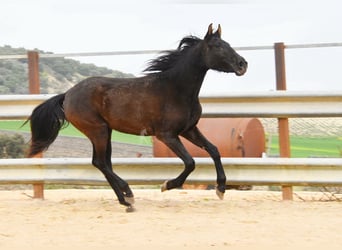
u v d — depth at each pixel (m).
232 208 11.21
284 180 11.91
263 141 18.88
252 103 12.07
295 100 11.92
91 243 8.52
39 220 10.23
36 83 12.70
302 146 27.59
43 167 12.51
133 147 27.41
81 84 11.65
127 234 9.06
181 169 12.14
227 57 11.09
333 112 11.81
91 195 13.73
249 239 8.66
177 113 11.18
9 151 21.56
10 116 12.62
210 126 18.25
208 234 9.01
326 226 9.50
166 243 8.45
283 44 12.02
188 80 11.19
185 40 11.40
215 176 12.11
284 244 8.33
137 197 13.12
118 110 11.37
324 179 11.77
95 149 11.63
